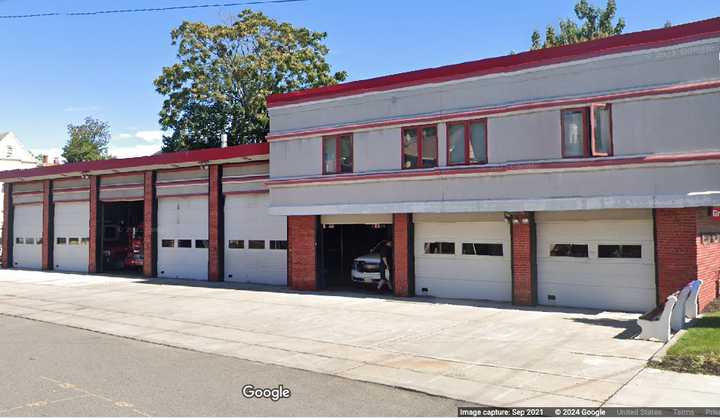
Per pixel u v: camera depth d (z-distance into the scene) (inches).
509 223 657.6
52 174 1205.7
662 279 553.3
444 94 669.3
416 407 299.3
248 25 1600.6
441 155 668.1
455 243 705.6
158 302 733.3
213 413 286.2
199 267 1000.9
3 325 587.2
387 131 713.6
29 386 338.0
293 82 1625.2
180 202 1031.6
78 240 1204.5
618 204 555.2
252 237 933.8
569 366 372.8
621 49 562.3
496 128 628.7
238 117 1606.8
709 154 517.3
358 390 333.4
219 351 449.7
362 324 548.1
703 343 406.0
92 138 3149.6
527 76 612.4
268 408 296.2
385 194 710.5
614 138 562.6
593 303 608.1
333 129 756.6
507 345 441.4
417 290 734.5
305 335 505.0
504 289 668.1
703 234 563.5
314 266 807.7
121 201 1182.9
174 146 1595.7
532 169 599.5
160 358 424.5
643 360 381.1
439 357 411.2
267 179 896.3
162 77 1603.1
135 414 283.4
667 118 539.8
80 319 617.9
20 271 1241.4
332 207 754.8
